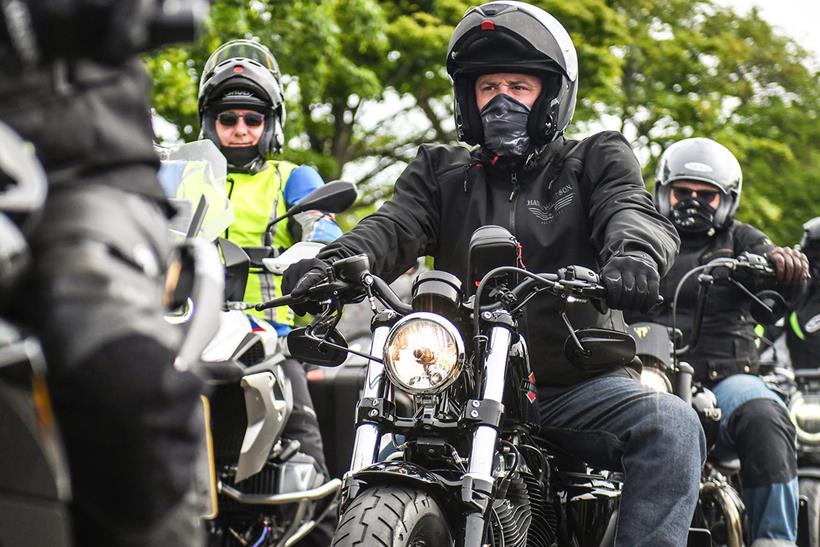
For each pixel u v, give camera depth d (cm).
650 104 2206
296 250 456
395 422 365
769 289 638
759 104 2489
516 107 458
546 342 439
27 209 196
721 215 677
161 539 211
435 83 1941
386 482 352
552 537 423
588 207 462
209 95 618
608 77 1931
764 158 2403
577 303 439
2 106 211
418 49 1858
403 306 386
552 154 473
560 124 466
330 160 1952
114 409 195
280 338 577
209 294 245
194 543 218
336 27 1519
